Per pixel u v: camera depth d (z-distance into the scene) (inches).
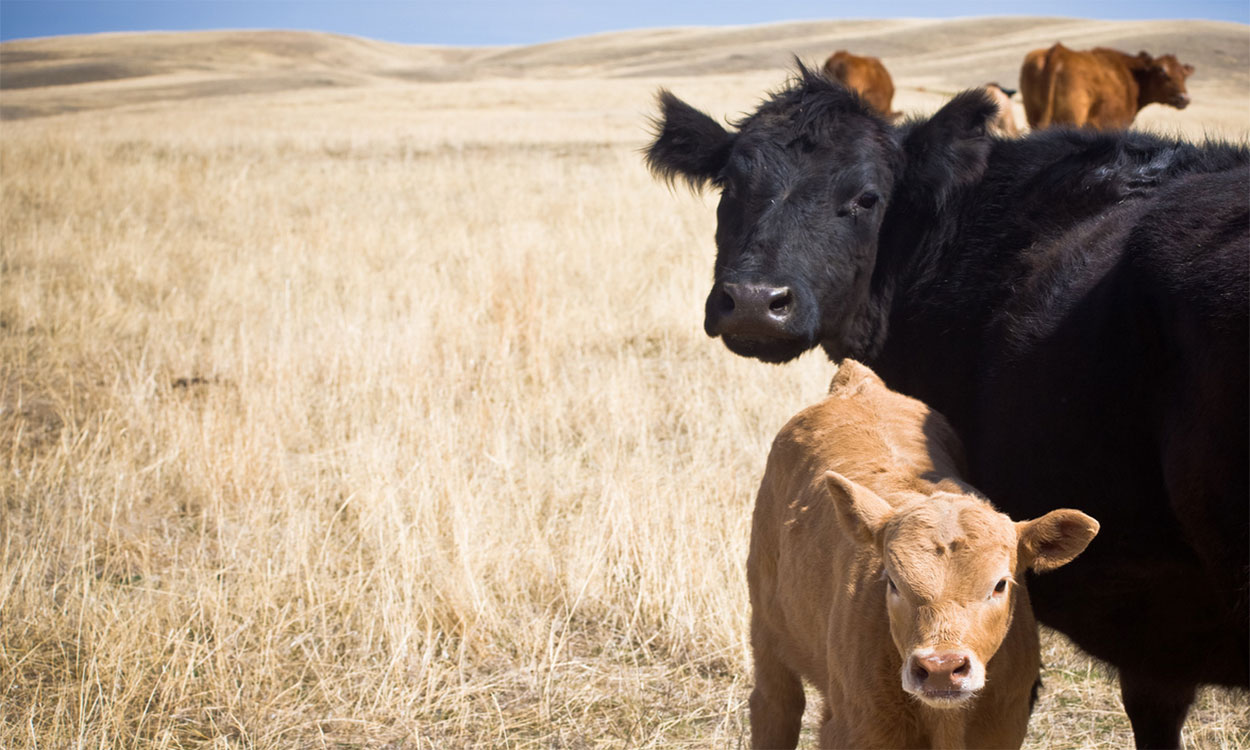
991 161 170.6
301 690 183.6
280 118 1357.0
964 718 120.9
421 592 200.4
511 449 267.7
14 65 4207.7
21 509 242.7
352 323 354.6
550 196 632.4
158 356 335.3
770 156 177.5
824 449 155.2
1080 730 169.2
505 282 381.7
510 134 1016.2
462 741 170.9
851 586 129.4
